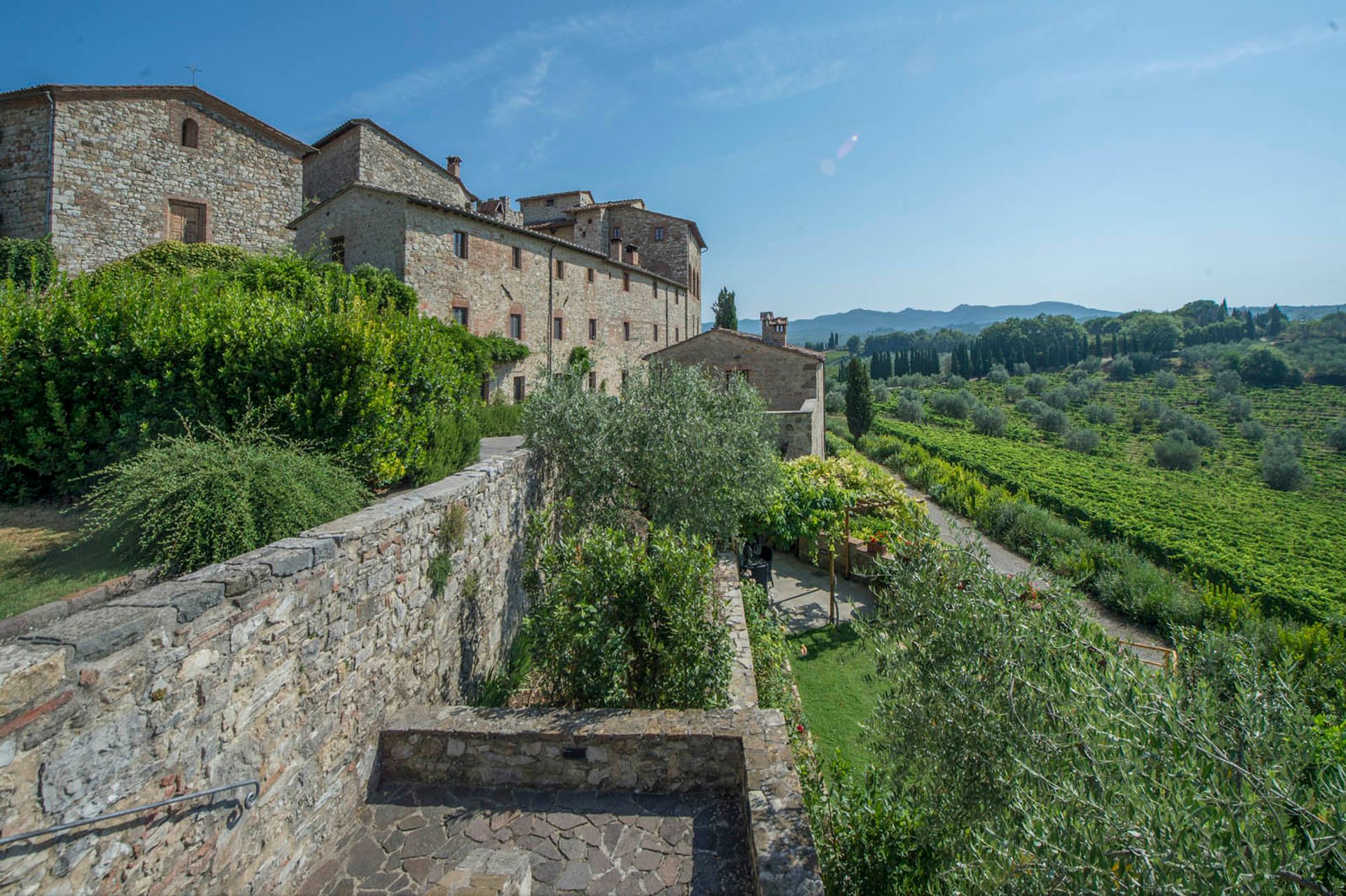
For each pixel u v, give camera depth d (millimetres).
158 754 3375
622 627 6500
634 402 11547
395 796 5402
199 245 17609
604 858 4680
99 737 3045
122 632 3186
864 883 4746
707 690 6473
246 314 8086
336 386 7871
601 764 5477
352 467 7719
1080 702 3936
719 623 6883
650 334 39469
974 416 64062
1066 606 4727
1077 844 3203
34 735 2746
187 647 3580
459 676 7383
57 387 7055
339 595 5062
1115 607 15977
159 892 3359
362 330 7934
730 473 11250
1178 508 32500
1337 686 9133
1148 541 22406
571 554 7074
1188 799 3127
